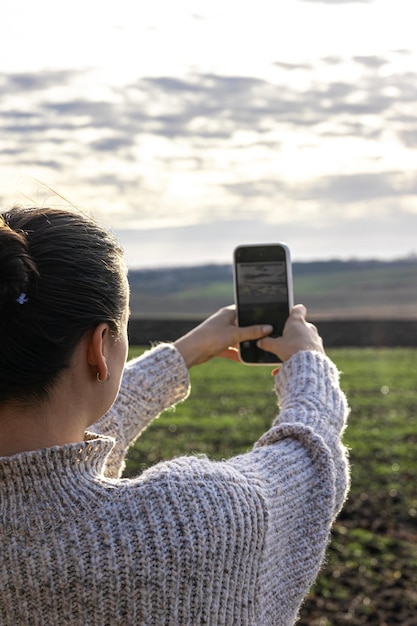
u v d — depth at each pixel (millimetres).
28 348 1244
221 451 14805
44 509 1305
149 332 41719
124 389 1862
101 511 1313
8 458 1286
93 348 1305
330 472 1510
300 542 1469
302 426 1541
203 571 1310
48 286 1252
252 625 1374
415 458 13422
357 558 7840
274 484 1429
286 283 2039
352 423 17594
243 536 1337
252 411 20094
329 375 1737
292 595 1476
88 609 1293
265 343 1932
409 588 7098
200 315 78312
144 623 1298
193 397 22578
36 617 1301
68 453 1312
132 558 1293
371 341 43188
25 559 1293
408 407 20438
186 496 1332
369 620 6391
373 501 10164
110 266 1325
